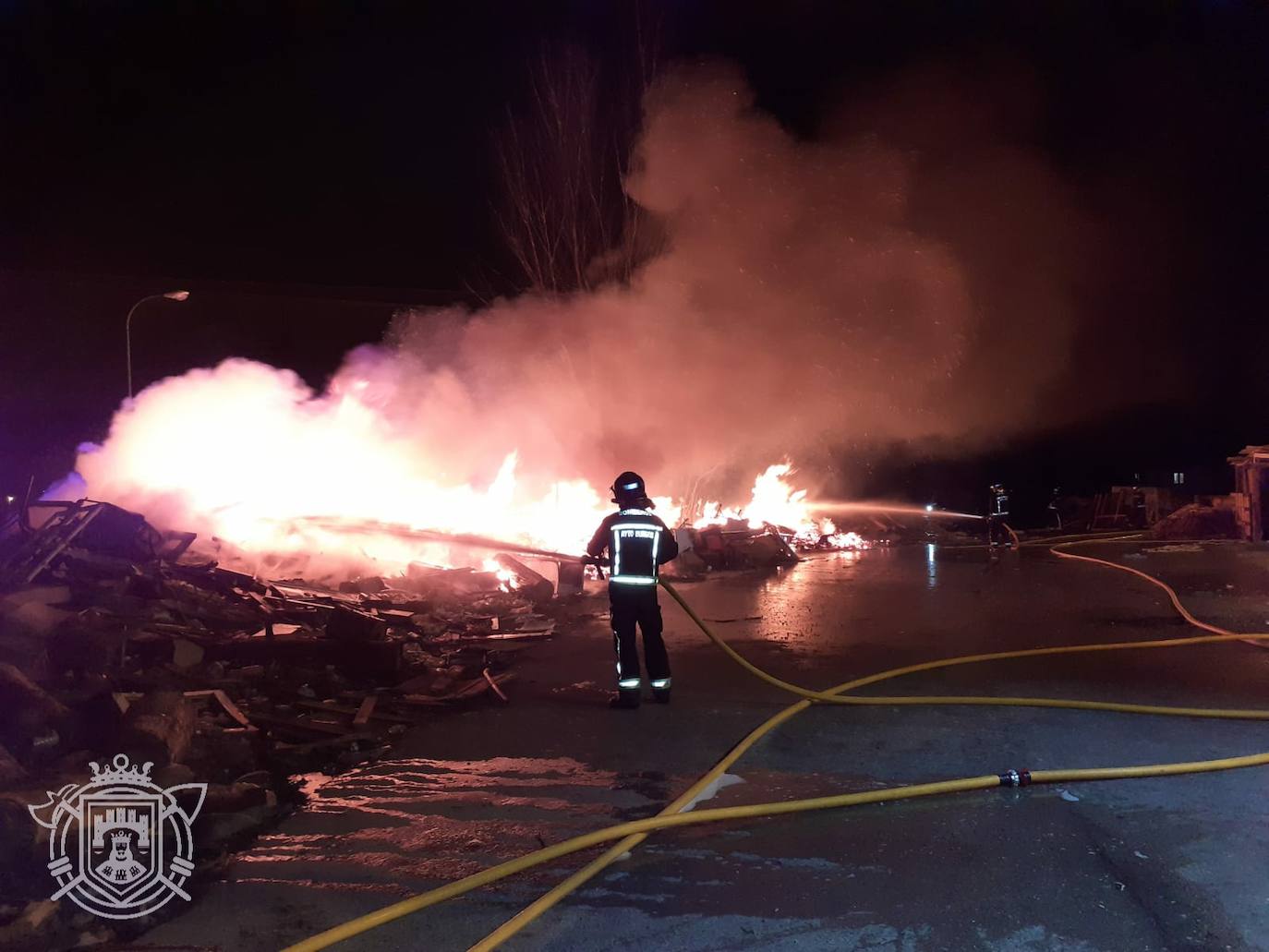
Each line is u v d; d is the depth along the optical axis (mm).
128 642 7090
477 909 3768
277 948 3473
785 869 4090
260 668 7398
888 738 6062
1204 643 8930
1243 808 4688
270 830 4621
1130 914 3617
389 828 4641
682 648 9180
